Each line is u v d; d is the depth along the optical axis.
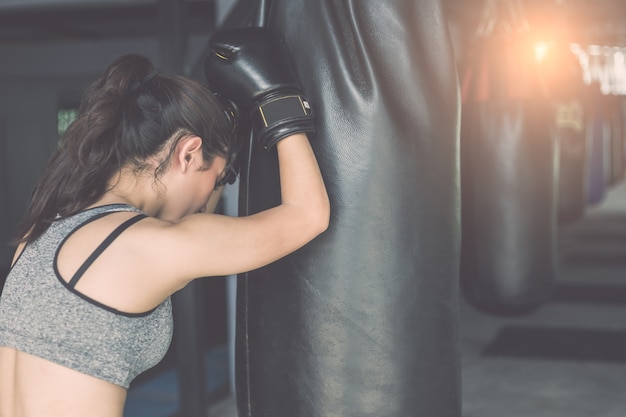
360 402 1.27
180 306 3.62
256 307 1.32
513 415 4.05
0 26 7.67
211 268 1.11
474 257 2.89
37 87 9.28
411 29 1.28
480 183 2.86
